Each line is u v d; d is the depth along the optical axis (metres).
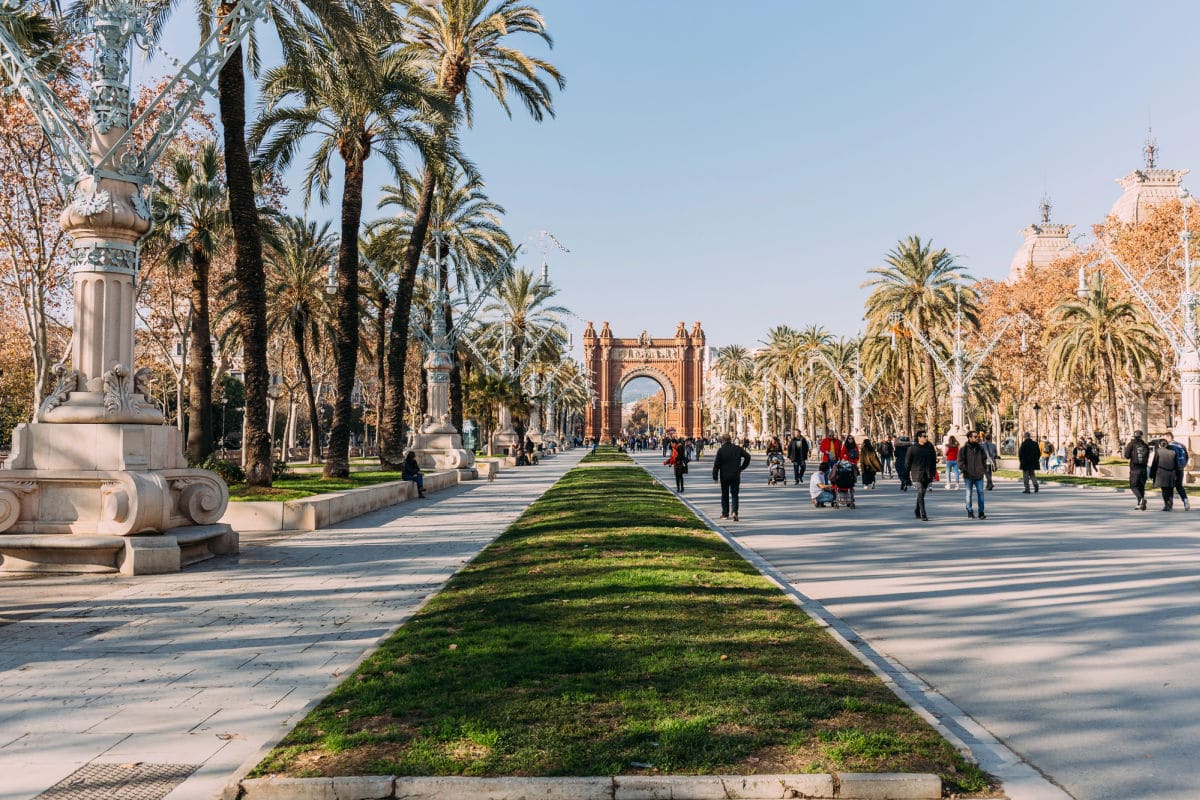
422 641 6.85
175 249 30.66
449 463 34.69
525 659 6.14
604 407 130.38
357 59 19.12
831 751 4.34
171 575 10.89
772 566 11.80
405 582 10.34
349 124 24.39
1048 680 6.16
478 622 7.47
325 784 3.99
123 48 12.06
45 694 5.75
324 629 7.74
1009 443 88.31
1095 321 45.84
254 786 4.00
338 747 4.46
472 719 4.82
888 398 75.31
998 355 62.25
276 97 25.20
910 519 18.75
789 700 5.14
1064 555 12.59
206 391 30.58
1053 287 59.38
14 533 11.12
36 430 11.27
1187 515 19.67
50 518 11.22
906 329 48.56
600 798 3.93
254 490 18.61
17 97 22.78
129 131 11.81
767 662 6.08
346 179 25.66
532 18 30.72
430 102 25.14
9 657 6.75
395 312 32.38
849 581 10.52
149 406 11.86
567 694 5.25
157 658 6.71
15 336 46.38
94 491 11.26
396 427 33.00
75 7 17.70
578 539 13.23
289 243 43.12
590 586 9.08
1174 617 8.23
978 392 74.81
